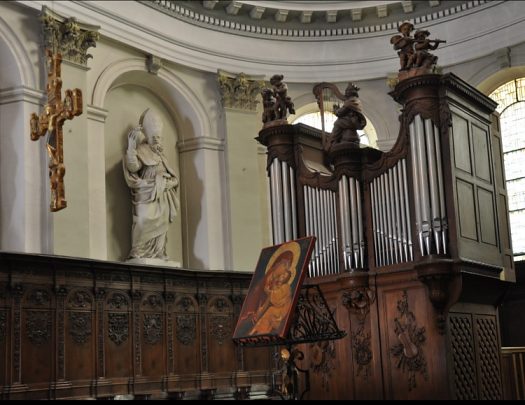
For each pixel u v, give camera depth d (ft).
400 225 34.53
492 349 35.96
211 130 54.80
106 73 49.11
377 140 57.52
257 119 56.49
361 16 58.03
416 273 33.27
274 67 57.31
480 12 54.54
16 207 43.01
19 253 38.58
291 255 28.53
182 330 47.39
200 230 53.52
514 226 53.47
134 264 44.75
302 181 38.63
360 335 35.29
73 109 31.37
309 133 39.75
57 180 32.04
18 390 38.11
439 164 33.24
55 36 45.47
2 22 43.70
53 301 40.50
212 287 49.47
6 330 38.17
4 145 43.80
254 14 56.34
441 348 32.65
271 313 27.43
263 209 55.72
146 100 53.52
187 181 54.29
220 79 54.90
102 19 48.73
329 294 36.76
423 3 56.59
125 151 51.01
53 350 40.16
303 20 57.77
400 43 34.55
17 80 44.19
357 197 35.96
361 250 35.45
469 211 34.17
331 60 58.44
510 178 54.13
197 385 47.39
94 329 42.45
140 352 44.73
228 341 49.44
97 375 42.11
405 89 34.09
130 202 50.62
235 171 54.39
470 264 32.94
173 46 53.01
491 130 37.86
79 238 44.42
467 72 55.11
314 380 36.81
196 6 54.60
